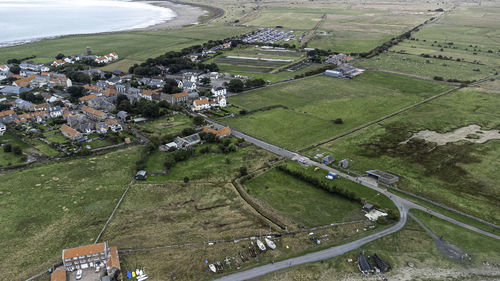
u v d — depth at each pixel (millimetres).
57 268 96625
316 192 136000
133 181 143000
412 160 159250
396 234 111875
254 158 161875
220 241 109375
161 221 118875
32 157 160750
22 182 140250
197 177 146500
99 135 183375
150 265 99500
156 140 172875
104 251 98500
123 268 98250
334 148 171250
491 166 153000
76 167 152875
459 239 109688
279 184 141625
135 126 196750
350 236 111500
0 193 132375
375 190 135750
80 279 94812
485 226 115688
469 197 131500
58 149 168375
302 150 169625
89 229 114562
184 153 160000
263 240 110250
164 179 145000
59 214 121750
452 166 153500
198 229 114875
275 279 94688
